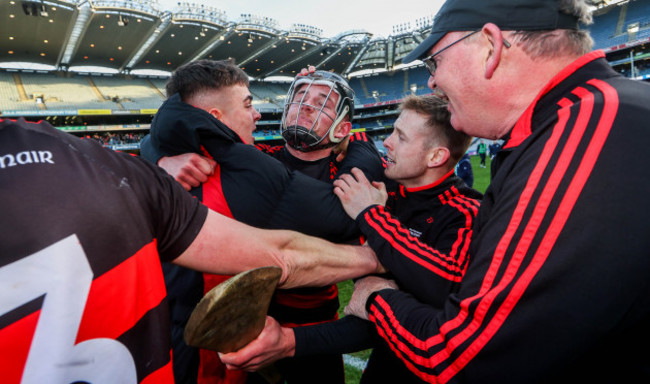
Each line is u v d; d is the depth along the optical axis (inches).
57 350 19.3
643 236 20.9
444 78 35.8
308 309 61.4
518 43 30.5
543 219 23.4
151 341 25.0
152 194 26.0
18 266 18.1
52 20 735.1
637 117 23.1
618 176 21.8
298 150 63.6
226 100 58.2
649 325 22.8
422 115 51.9
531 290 22.6
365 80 1461.6
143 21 805.9
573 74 28.7
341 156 67.4
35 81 952.3
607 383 24.7
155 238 26.5
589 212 21.9
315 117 57.3
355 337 44.5
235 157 45.8
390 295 37.7
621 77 28.3
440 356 27.3
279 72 1311.5
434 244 50.1
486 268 26.1
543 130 27.3
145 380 24.5
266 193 44.5
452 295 28.6
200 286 44.8
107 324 21.5
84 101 940.6
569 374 25.3
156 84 1159.0
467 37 32.9
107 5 721.6
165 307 26.6
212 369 46.0
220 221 31.7
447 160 53.0
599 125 23.5
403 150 53.5
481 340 24.4
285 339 40.1
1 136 19.5
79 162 21.6
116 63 1033.5
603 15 1123.3
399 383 48.5
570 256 21.8
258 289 25.6
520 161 28.0
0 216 17.8
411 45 1261.1
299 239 38.6
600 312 21.4
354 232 48.8
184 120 45.7
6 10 674.2
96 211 20.9
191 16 832.9
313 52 1170.6
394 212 61.0
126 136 971.9
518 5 29.9
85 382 20.9
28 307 18.4
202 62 59.4
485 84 32.9
